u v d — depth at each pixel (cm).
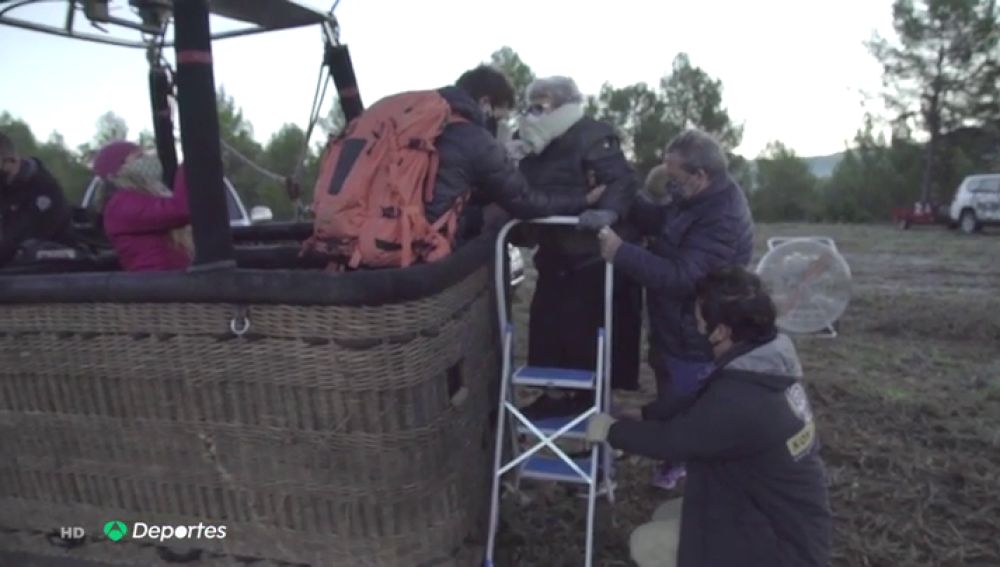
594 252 340
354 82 397
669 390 371
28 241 427
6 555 298
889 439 490
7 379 286
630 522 380
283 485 262
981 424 510
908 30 3409
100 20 363
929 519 390
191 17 245
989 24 3284
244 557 273
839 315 762
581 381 304
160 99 418
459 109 294
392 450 251
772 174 3766
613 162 324
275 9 369
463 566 286
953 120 3406
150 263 313
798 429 251
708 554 257
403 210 266
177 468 273
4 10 348
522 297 970
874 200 3553
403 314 245
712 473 259
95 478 284
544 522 375
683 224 332
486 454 325
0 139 417
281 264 374
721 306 257
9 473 296
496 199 306
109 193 323
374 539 258
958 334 804
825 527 254
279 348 251
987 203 2291
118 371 270
